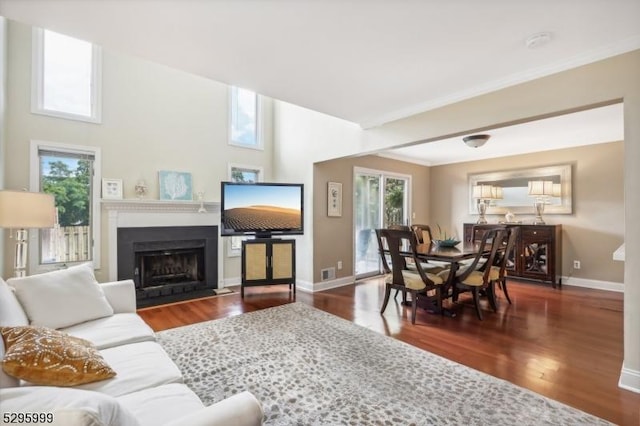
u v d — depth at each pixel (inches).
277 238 191.9
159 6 69.3
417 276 136.6
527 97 102.0
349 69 100.4
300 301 167.3
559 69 94.7
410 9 71.0
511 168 231.0
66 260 150.1
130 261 164.9
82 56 156.4
